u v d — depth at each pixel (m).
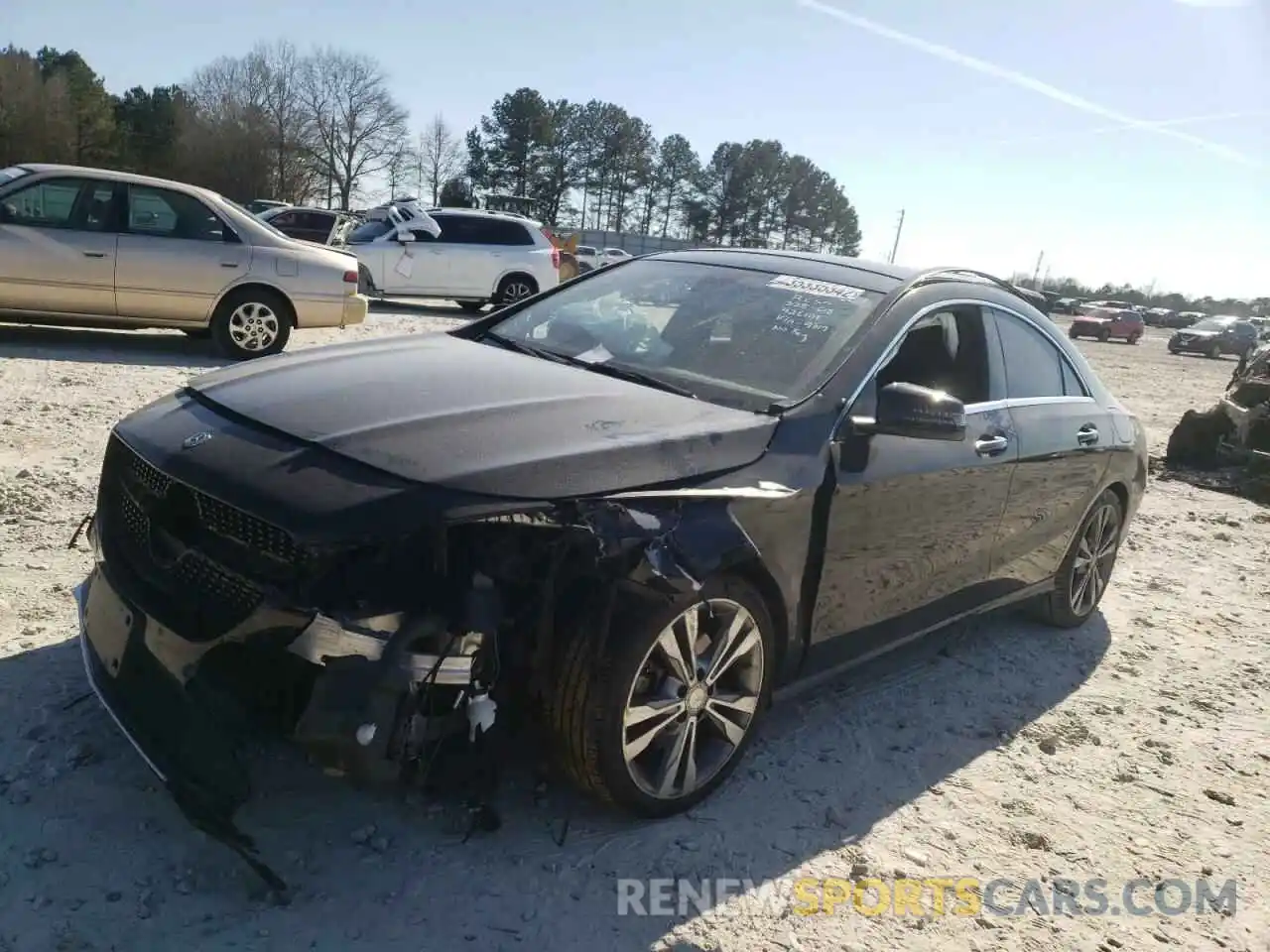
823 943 2.65
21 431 6.34
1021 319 4.48
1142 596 5.93
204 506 2.68
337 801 2.93
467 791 2.76
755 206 85.88
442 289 17.91
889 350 3.63
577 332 3.96
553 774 3.19
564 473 2.69
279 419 2.85
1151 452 11.36
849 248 92.50
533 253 18.38
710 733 3.18
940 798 3.41
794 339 3.64
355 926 2.49
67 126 66.12
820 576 3.32
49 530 4.69
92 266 9.40
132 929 2.39
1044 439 4.35
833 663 3.57
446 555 2.50
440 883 2.67
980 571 4.21
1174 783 3.71
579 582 2.78
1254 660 5.03
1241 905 3.03
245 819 2.81
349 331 13.59
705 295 4.02
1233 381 11.46
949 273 4.23
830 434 3.31
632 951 2.53
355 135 73.06
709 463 2.98
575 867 2.80
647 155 84.19
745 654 3.13
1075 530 4.87
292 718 2.51
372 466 2.60
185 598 2.65
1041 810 3.42
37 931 2.35
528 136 77.31
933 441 3.70
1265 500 9.28
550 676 2.79
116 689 2.75
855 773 3.50
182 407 3.14
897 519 3.57
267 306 10.20
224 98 71.19
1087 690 4.46
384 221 18.28
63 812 2.76
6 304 9.23
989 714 4.09
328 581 2.45
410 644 2.49
